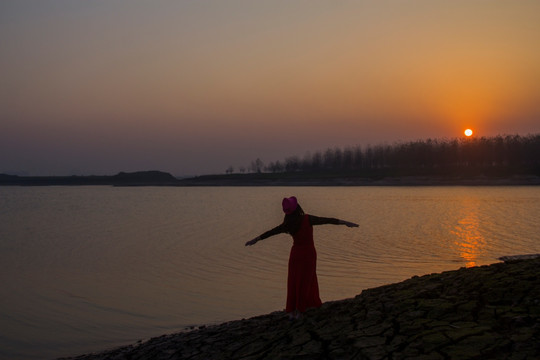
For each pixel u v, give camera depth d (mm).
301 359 5980
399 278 14922
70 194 122375
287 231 7723
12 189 190750
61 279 16391
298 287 7777
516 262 9148
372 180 150250
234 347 7449
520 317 5965
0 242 27344
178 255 21219
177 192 130375
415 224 32812
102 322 11203
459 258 18594
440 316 6609
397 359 5301
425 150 156000
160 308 12305
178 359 7598
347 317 7309
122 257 21125
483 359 5016
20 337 10203
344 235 26406
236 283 15062
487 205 52938
